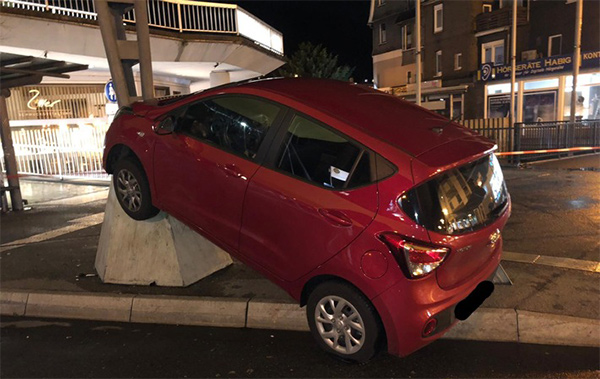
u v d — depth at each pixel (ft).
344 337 11.19
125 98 17.69
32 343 13.51
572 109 53.16
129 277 16.19
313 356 12.12
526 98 81.00
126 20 37.60
